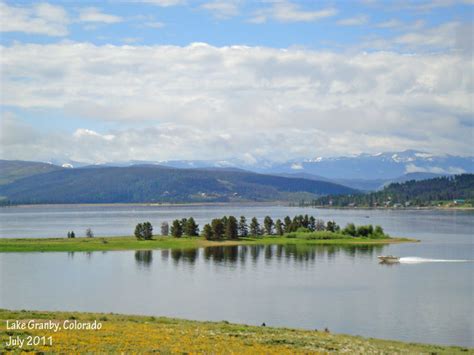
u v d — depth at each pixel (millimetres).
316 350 64500
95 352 52219
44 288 152000
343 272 186250
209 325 80625
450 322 110312
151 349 55438
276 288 151875
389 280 167875
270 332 78125
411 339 96438
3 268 193875
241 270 191000
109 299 135000
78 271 187000
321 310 121375
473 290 150000
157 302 130875
